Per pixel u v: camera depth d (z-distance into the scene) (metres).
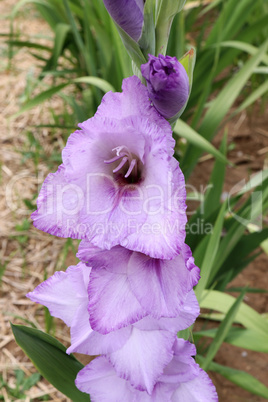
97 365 0.50
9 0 2.42
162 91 0.40
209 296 0.86
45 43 2.09
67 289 0.49
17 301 1.15
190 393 0.50
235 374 0.83
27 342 0.58
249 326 0.82
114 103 0.41
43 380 1.00
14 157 1.54
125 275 0.43
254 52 1.20
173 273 0.42
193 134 0.98
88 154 0.40
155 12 0.45
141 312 0.43
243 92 1.75
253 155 1.56
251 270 1.24
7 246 1.29
